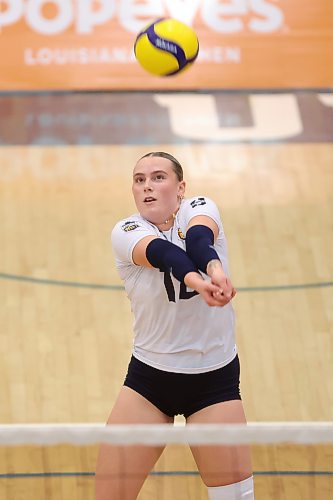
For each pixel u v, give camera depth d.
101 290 16.72
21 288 16.69
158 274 8.30
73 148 20.27
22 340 15.50
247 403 14.27
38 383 14.58
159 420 8.58
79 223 18.33
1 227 18.12
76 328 15.82
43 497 11.11
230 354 8.59
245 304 16.45
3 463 11.69
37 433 7.14
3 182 19.30
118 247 8.44
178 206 8.80
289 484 11.48
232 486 8.27
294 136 20.83
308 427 7.14
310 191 19.31
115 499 8.28
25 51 21.42
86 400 14.25
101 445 8.44
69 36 21.52
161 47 12.02
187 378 8.43
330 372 14.96
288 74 21.77
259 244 17.91
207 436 7.12
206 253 7.85
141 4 21.72
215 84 21.72
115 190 19.20
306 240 18.03
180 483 11.43
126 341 15.58
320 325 16.02
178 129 20.83
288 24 21.84
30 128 20.70
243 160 20.06
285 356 15.29
